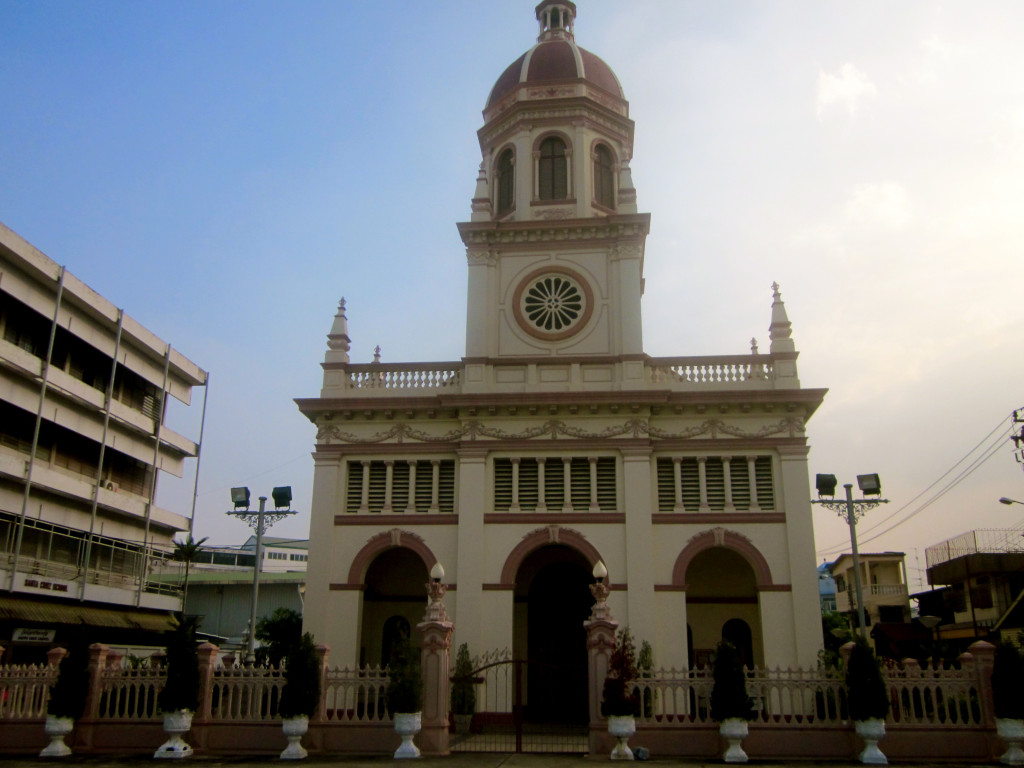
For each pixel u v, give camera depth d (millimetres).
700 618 30578
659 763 19531
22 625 35875
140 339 45562
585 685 30812
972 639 42781
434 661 21344
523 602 31469
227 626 62656
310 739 20906
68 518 41219
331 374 31828
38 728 21219
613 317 32188
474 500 29406
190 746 20797
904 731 20297
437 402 30391
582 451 29703
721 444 29562
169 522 49031
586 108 35344
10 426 37969
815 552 27969
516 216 34406
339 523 30109
